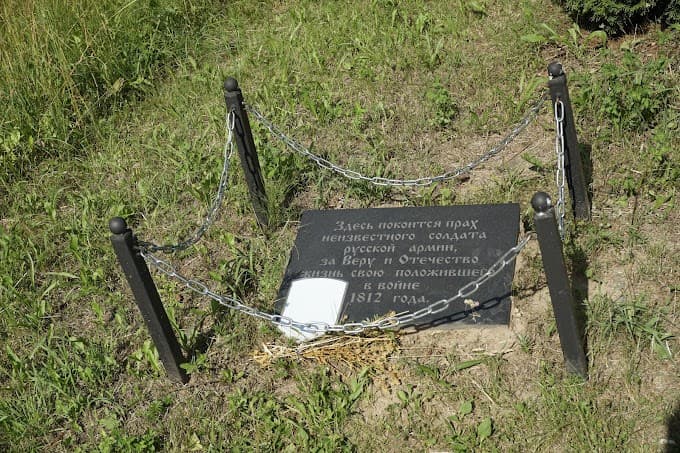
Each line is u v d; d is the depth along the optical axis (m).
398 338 2.24
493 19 3.50
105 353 2.38
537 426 1.97
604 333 2.12
